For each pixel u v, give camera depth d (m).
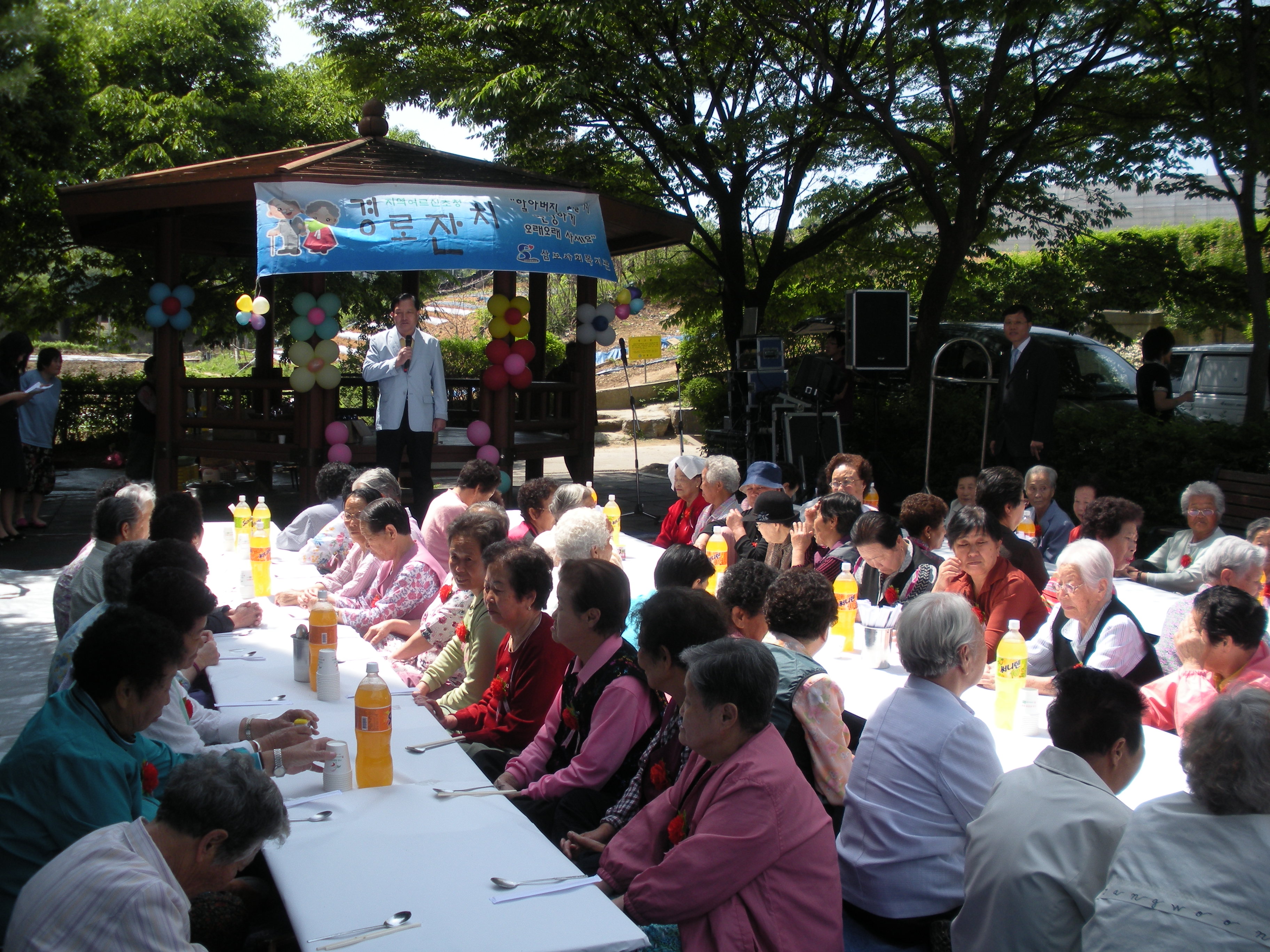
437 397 9.00
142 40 14.90
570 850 2.99
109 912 1.85
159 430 9.62
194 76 15.45
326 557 5.88
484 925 2.15
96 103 13.61
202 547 6.43
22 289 15.05
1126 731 2.39
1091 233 13.93
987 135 11.05
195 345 16.84
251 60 15.86
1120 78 10.59
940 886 2.87
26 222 13.13
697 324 17.36
